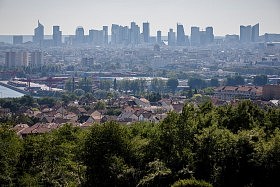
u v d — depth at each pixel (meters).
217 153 74.69
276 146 70.94
